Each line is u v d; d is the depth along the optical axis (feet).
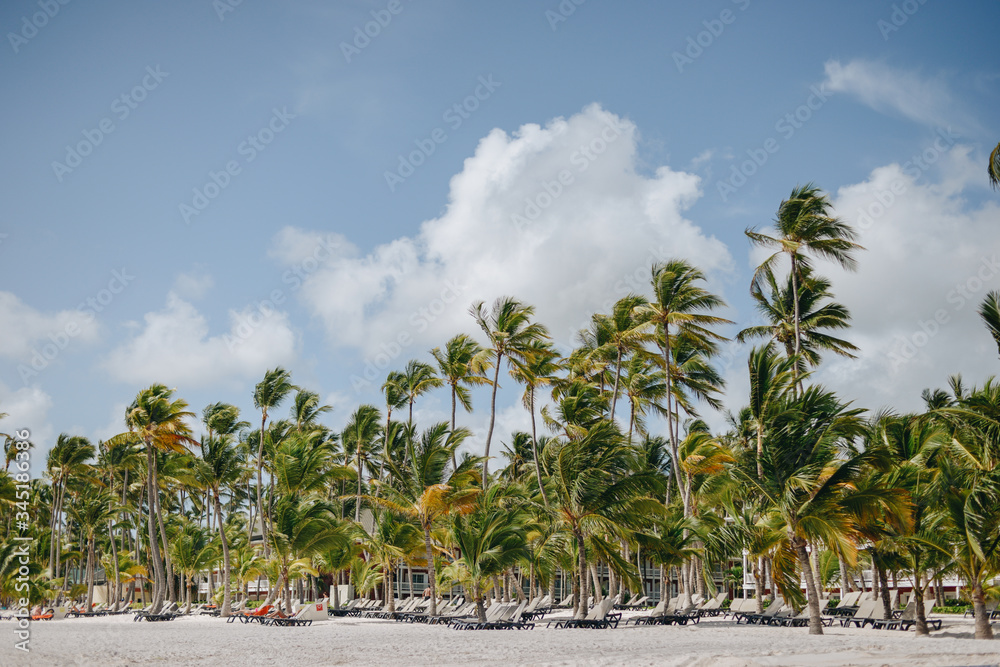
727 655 49.47
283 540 120.06
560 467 96.32
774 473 74.84
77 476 205.46
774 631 81.51
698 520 107.14
